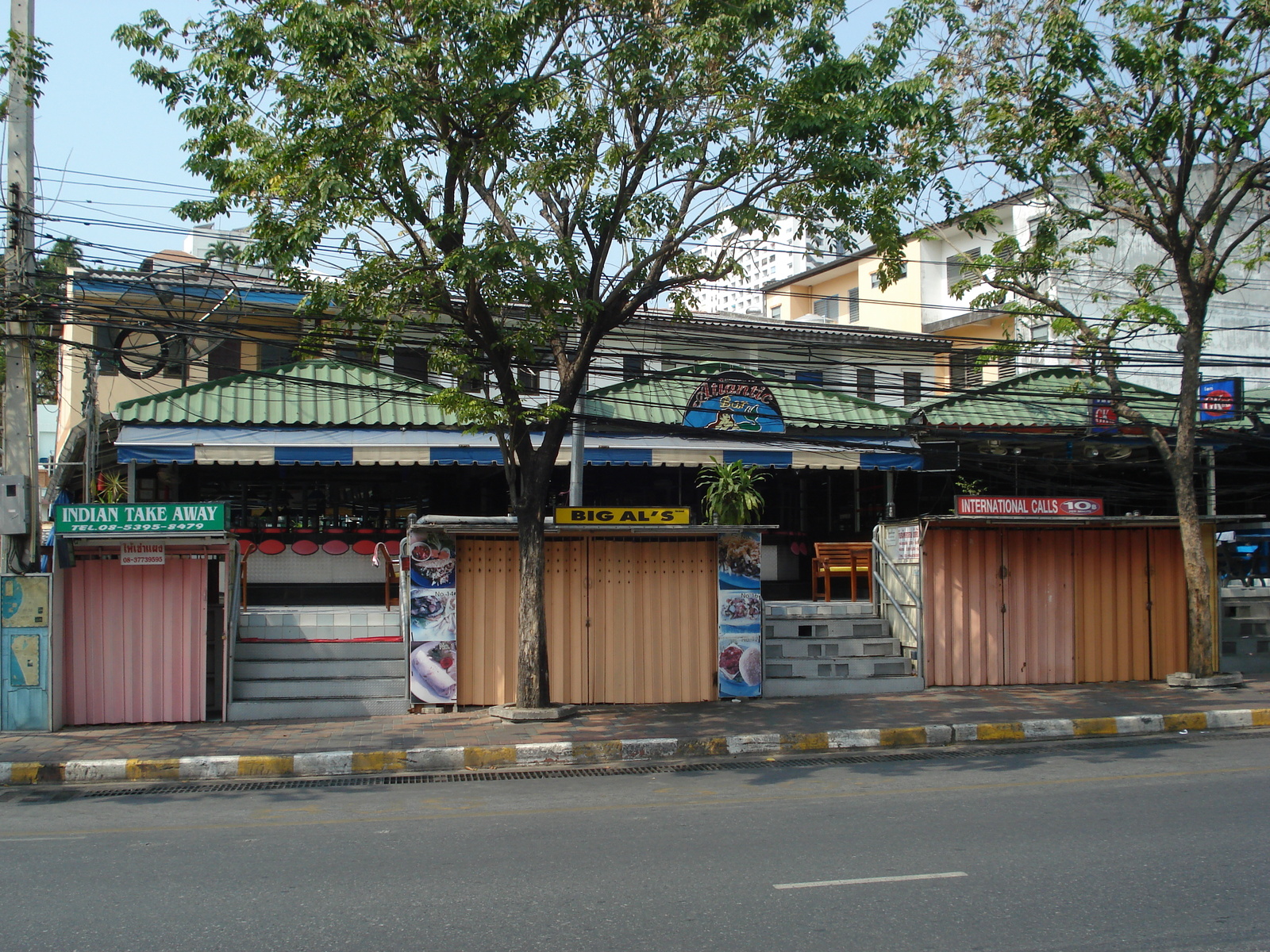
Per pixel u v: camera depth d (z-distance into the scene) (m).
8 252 11.73
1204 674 14.60
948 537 14.77
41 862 6.96
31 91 11.72
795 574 21.06
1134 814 8.04
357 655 13.63
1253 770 9.90
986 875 6.37
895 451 18.36
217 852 7.22
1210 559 15.58
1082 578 15.22
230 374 20.77
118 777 10.16
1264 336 26.70
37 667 11.73
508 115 11.27
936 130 11.91
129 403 17.17
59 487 19.61
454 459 17.31
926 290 32.12
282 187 11.02
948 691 14.33
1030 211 28.16
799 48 11.54
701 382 20.23
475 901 5.96
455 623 13.02
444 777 10.24
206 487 19.34
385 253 11.85
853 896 5.96
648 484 20.83
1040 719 12.32
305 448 16.86
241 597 15.04
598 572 13.54
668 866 6.66
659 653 13.55
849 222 12.02
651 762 10.89
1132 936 5.29
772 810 8.45
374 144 10.77
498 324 13.16
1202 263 14.82
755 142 11.99
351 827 8.04
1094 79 13.52
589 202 12.27
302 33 10.36
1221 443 20.64
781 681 13.91
